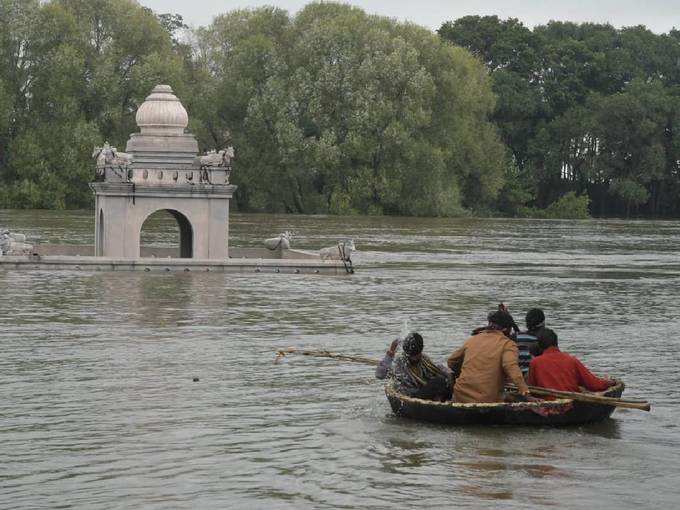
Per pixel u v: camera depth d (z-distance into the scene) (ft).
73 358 110.73
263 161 510.99
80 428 83.61
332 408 91.35
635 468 75.25
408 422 86.89
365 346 120.98
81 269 197.77
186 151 207.72
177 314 143.33
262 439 81.35
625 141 649.61
